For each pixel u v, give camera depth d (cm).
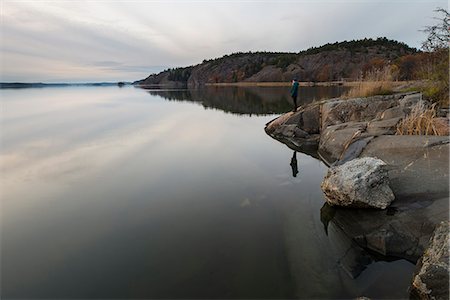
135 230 535
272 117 2022
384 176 536
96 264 442
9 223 568
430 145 637
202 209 610
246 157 1002
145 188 727
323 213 573
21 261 454
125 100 3888
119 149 1107
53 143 1212
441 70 1037
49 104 3195
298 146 1170
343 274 402
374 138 779
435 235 354
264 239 494
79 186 745
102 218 582
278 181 760
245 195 675
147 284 396
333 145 953
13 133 1438
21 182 775
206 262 438
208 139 1298
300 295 369
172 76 17138
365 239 465
